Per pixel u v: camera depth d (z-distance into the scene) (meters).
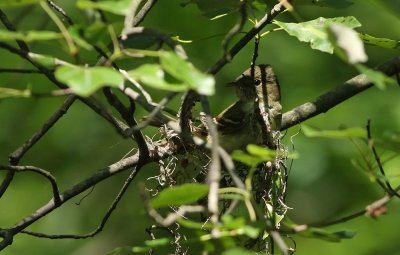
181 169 10.16
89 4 5.73
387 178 6.71
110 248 18.14
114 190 18.62
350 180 17.31
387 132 6.28
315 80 18.14
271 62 18.17
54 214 18.50
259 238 8.38
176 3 16.66
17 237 18.17
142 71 5.49
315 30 7.84
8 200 18.25
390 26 18.59
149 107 6.59
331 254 17.23
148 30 6.60
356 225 17.41
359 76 11.15
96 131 18.30
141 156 9.41
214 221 5.63
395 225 17.28
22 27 13.60
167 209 9.45
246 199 5.80
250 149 5.80
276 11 8.48
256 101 10.80
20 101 17.53
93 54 9.66
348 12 18.53
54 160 18.28
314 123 17.06
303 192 17.50
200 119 10.59
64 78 5.25
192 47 16.56
